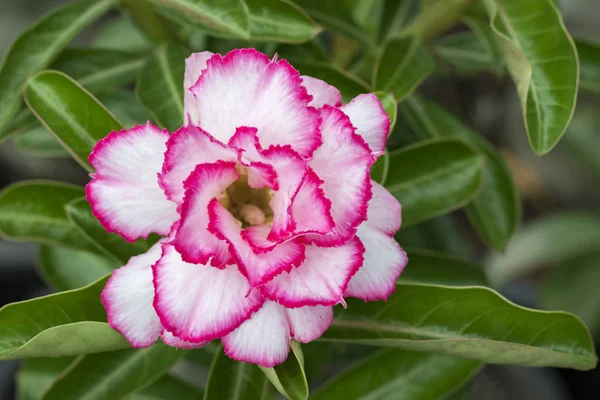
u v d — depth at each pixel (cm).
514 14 35
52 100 35
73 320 33
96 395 35
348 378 38
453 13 39
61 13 37
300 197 30
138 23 39
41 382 44
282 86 30
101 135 35
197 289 31
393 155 37
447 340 32
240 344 31
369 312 34
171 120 36
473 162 37
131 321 31
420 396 37
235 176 31
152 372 35
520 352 32
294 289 30
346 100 36
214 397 34
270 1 36
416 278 39
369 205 32
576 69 34
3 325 32
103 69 39
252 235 31
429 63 37
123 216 31
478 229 41
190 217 30
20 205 37
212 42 39
